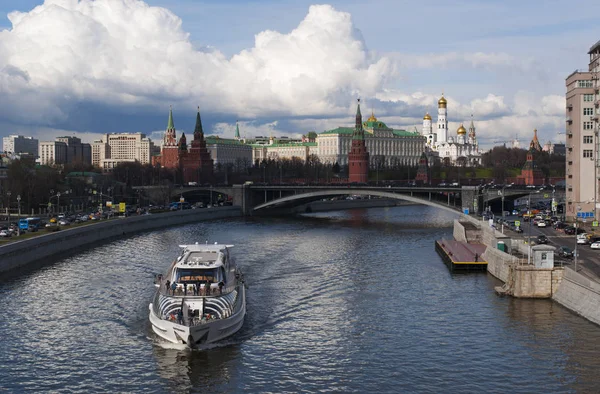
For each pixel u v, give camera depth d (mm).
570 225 156250
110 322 84000
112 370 67938
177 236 180875
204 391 62938
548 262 93125
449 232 190375
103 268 122438
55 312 89062
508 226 161375
